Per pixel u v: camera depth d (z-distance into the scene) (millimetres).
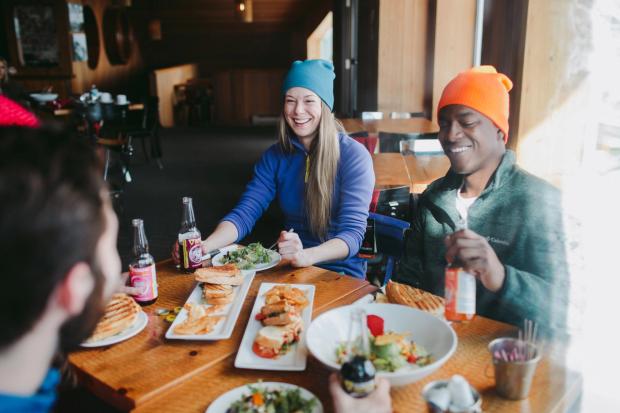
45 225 544
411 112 5590
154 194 5621
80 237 573
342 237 1840
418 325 1147
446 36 5234
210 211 4953
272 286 1482
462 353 1115
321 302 1405
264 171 2145
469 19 5195
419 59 5828
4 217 529
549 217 1157
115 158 6828
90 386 1081
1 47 9328
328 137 1962
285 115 1995
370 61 6371
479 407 872
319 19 11445
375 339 1055
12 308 554
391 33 5754
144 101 7449
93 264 608
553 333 1102
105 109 6297
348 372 885
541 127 1409
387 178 2619
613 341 1045
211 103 11977
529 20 1820
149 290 1413
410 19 5738
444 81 5340
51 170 565
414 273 1479
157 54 12938
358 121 5078
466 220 1315
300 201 2086
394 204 2391
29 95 6523
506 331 1182
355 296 1444
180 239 1649
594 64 1226
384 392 885
